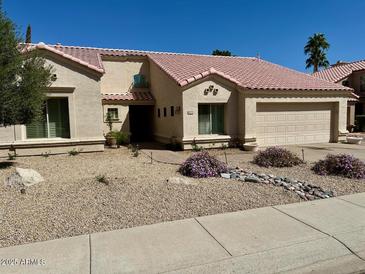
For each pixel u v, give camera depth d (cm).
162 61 1984
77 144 1422
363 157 1279
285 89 1625
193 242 459
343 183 817
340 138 1856
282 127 1709
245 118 1557
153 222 548
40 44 1327
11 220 546
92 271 381
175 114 1595
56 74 1359
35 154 1351
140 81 2117
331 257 425
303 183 803
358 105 2983
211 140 1546
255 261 409
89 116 1438
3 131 1311
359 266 409
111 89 2056
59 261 405
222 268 392
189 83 1471
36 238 481
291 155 1082
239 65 2106
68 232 504
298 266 403
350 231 498
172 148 1590
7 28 981
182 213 590
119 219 558
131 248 441
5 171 975
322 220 545
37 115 1064
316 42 4659
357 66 3078
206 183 797
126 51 2173
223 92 1560
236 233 491
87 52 1967
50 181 812
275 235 483
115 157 1318
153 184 769
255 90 1556
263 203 652
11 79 993
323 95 1775
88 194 687
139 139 2159
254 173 915
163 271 383
